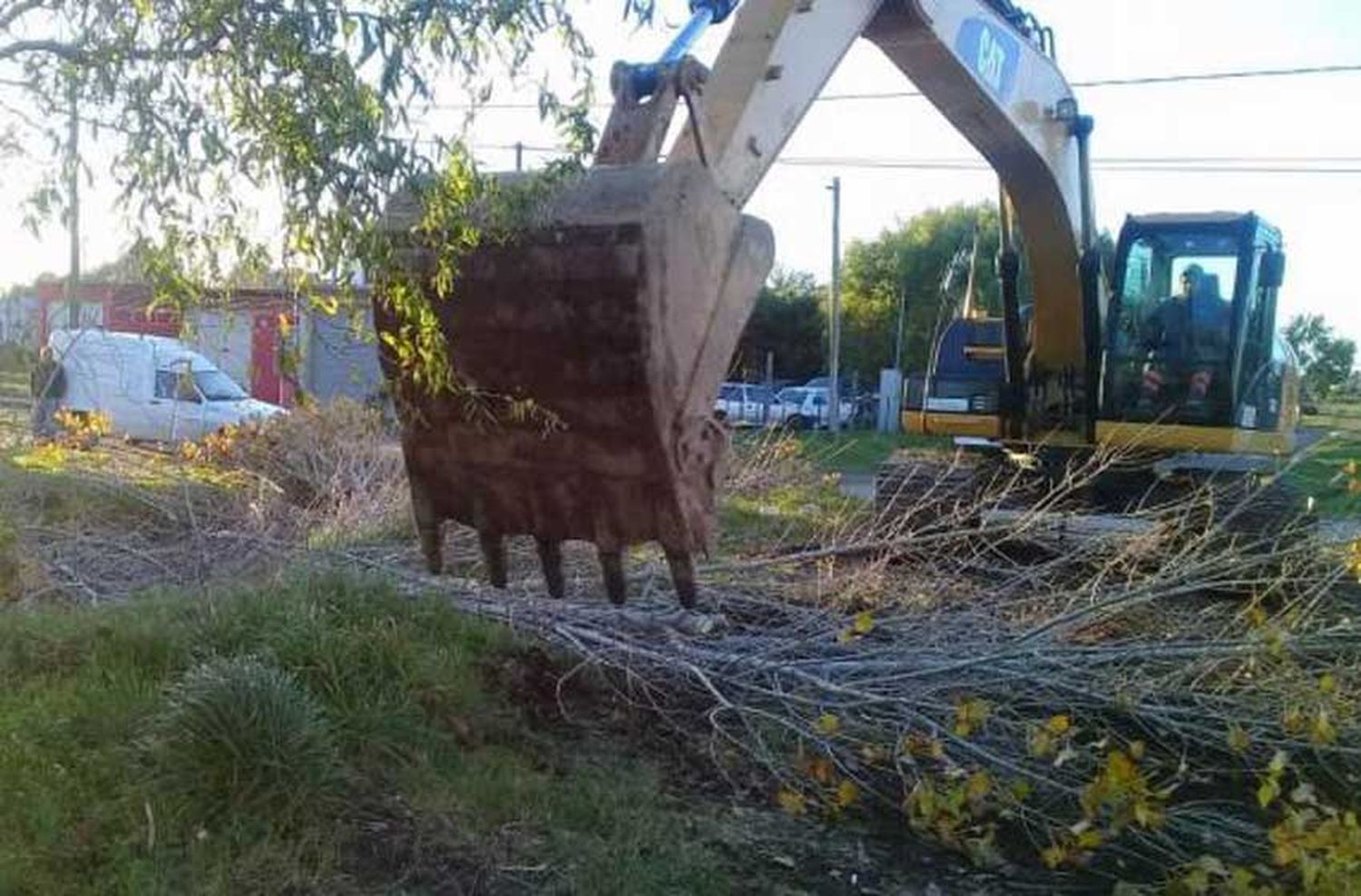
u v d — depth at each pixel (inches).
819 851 211.2
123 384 705.0
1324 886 197.9
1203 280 426.6
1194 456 421.1
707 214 179.6
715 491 185.0
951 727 237.3
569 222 175.2
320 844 181.9
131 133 143.3
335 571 274.7
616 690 256.4
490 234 174.4
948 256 2209.6
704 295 180.1
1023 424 450.0
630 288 172.6
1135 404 432.1
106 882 166.7
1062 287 428.8
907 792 227.6
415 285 169.3
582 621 271.6
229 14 137.2
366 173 143.9
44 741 195.6
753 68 227.5
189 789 183.0
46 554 328.5
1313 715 238.1
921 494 426.6
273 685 192.2
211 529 363.6
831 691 243.6
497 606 274.1
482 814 199.0
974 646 264.2
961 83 356.2
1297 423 493.0
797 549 367.2
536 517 189.3
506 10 141.1
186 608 254.7
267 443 441.4
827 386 1742.1
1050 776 232.8
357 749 206.5
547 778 215.3
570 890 184.1
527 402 181.2
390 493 380.5
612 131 196.7
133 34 141.1
